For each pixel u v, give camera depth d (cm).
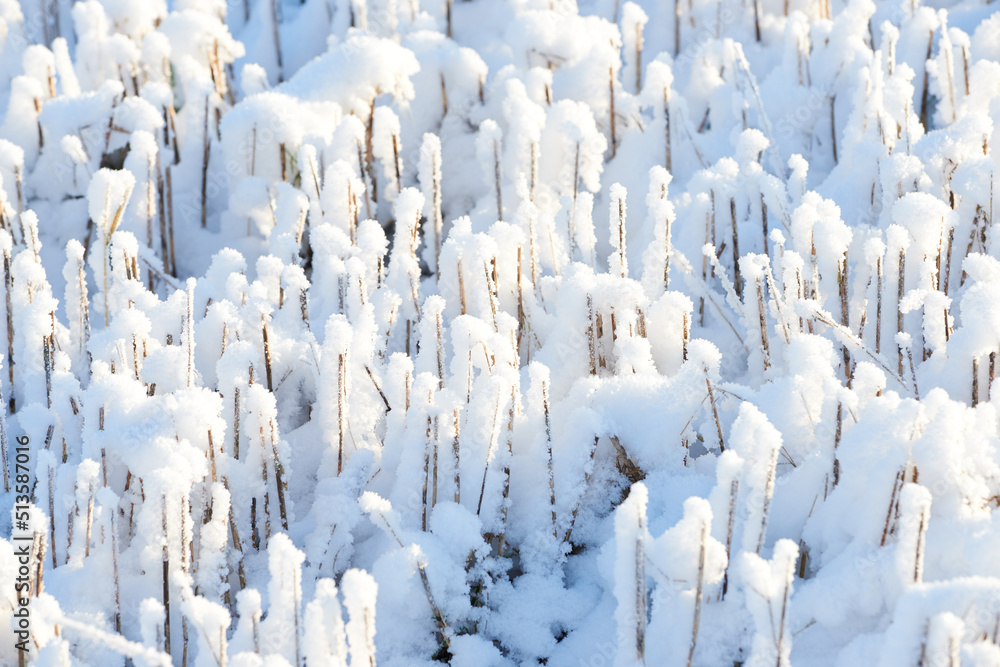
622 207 233
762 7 396
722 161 263
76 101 327
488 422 182
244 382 190
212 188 333
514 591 183
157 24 413
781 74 342
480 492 186
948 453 149
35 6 459
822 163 319
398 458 197
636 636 151
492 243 226
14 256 282
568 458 194
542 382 185
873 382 173
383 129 289
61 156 322
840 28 329
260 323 212
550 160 298
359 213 292
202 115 328
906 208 214
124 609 172
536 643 174
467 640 171
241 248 311
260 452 184
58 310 290
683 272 248
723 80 343
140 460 176
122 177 254
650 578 172
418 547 166
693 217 267
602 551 177
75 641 165
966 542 146
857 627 150
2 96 402
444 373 218
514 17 395
